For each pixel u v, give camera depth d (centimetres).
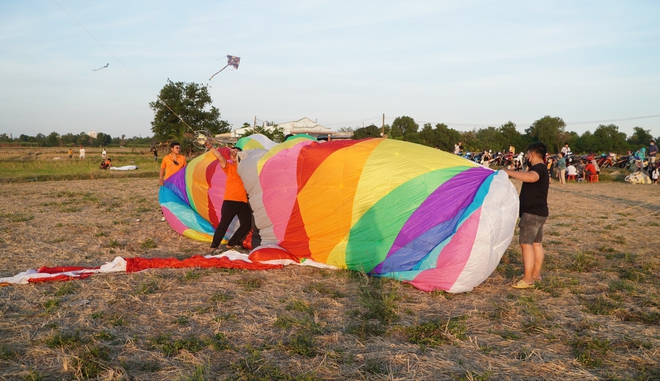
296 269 633
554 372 358
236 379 337
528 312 484
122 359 364
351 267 616
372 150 641
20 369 349
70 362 356
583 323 450
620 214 1191
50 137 10056
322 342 405
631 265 680
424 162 610
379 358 376
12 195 1471
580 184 2164
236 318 454
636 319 468
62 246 763
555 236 901
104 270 600
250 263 638
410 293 547
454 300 527
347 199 613
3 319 441
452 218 562
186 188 895
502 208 555
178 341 393
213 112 4434
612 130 7362
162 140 4416
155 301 499
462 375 350
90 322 439
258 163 704
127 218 1048
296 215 654
